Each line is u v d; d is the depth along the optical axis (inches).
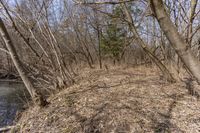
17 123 226.8
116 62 569.0
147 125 161.8
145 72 347.9
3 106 391.9
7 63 368.8
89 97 222.5
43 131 183.5
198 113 176.2
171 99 204.1
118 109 185.8
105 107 191.6
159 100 202.4
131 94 220.4
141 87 243.8
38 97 220.1
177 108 185.3
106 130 161.6
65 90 275.0
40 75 331.9
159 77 291.6
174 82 260.4
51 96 268.5
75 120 182.2
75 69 483.2
